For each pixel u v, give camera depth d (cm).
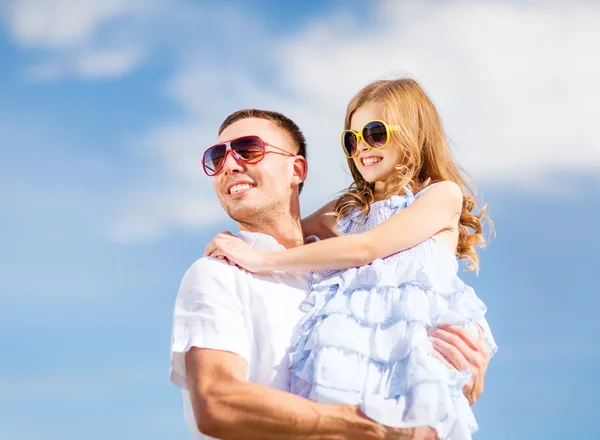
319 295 274
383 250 277
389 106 313
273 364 261
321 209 333
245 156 297
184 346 258
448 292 270
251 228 305
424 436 243
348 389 244
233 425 239
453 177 327
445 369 250
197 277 271
